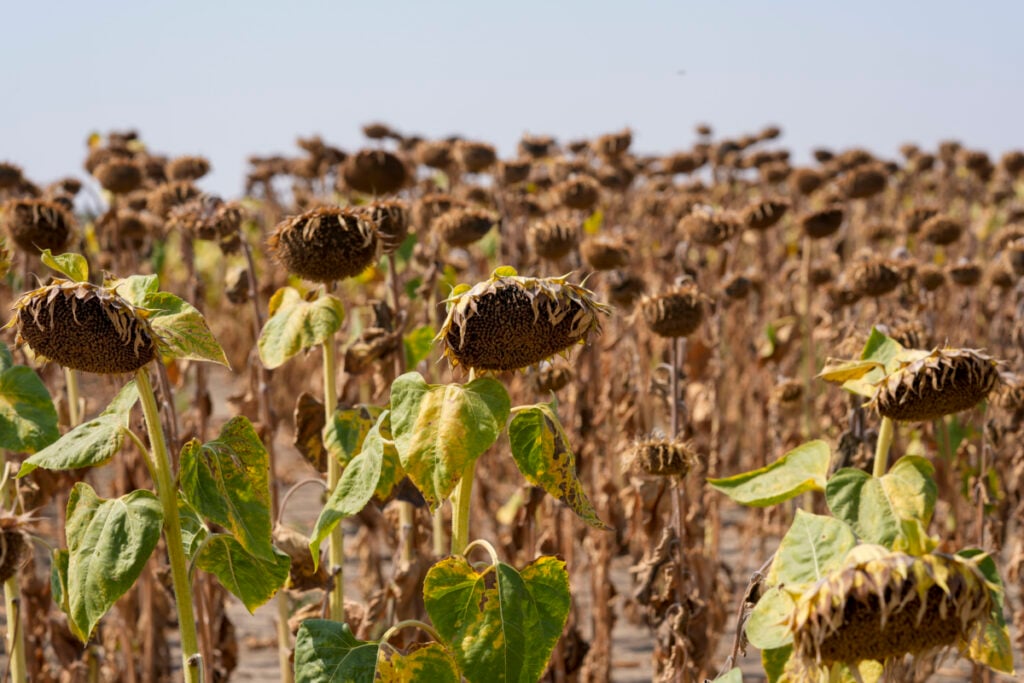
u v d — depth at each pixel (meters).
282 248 3.02
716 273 6.44
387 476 2.86
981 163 9.40
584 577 6.59
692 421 5.31
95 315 1.99
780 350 6.50
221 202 4.37
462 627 2.29
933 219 6.71
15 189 5.70
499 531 6.18
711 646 4.66
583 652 4.61
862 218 10.09
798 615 1.59
